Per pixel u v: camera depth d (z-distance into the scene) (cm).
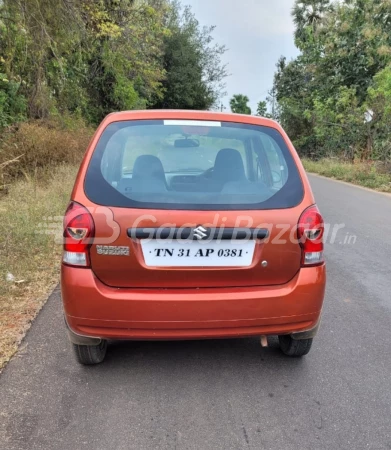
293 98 3033
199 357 324
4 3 1002
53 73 1524
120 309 256
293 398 276
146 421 251
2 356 313
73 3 1150
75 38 1241
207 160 291
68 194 793
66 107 1759
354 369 311
